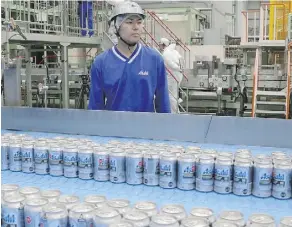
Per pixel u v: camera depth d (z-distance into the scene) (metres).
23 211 1.28
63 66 6.31
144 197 1.56
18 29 5.10
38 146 1.85
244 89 6.68
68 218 1.23
